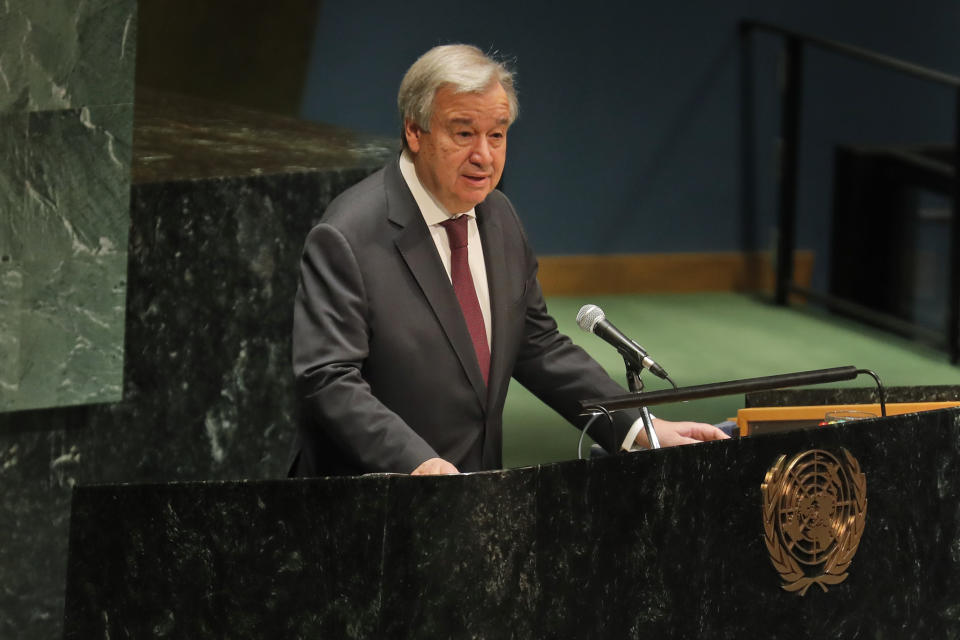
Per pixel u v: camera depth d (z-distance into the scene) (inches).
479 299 419.5
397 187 410.3
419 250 406.6
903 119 1188.5
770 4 1162.0
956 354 990.4
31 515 541.0
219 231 583.8
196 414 589.9
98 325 527.5
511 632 326.3
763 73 1165.7
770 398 458.3
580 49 1138.7
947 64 1189.7
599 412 357.1
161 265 569.6
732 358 984.9
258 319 601.3
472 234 420.2
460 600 323.0
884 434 371.9
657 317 1101.7
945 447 384.2
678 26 1150.3
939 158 1182.9
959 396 447.5
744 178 1178.6
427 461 367.9
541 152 1148.5
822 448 361.1
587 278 1166.3
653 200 1170.0
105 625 375.2
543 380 442.3
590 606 334.0
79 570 378.3
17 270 507.8
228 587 349.7
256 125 770.2
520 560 325.4
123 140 520.1
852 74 1179.3
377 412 382.6
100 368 530.9
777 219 1163.9
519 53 1128.2
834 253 1187.9
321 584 333.7
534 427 824.3
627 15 1141.1
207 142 685.9
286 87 1101.7
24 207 505.4
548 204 1156.5
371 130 1109.7
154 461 578.9
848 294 1182.9
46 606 549.3
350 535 327.3
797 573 359.9
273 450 614.9
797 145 1138.0
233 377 598.5
